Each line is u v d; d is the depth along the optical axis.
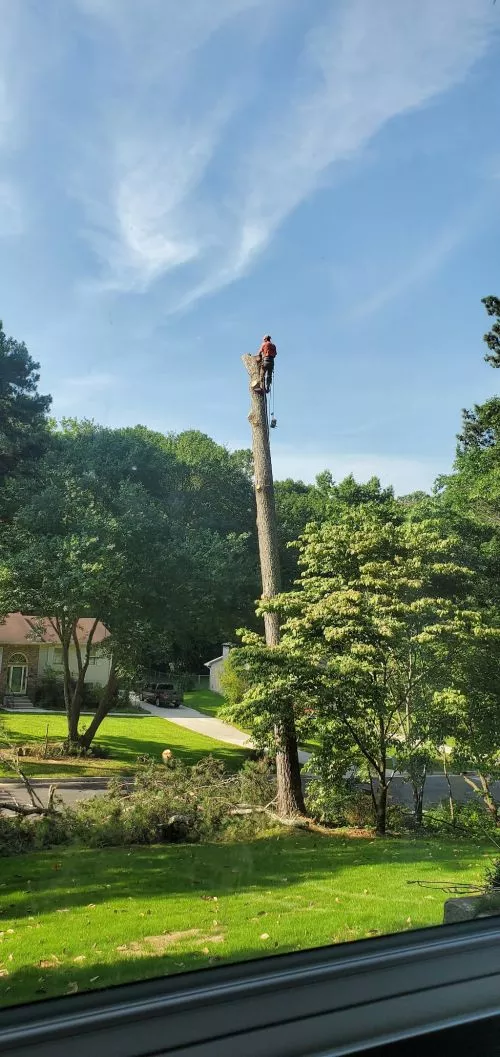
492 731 11.26
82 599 19.55
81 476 16.33
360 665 11.11
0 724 21.34
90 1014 1.18
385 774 12.00
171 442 17.06
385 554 12.27
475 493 15.12
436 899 3.46
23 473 14.84
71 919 2.54
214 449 17.50
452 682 11.38
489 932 1.83
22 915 2.67
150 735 25.91
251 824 11.13
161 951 1.89
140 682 23.47
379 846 8.91
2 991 1.46
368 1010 1.27
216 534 19.52
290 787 12.66
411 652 11.49
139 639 21.56
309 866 5.99
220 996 1.29
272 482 13.95
